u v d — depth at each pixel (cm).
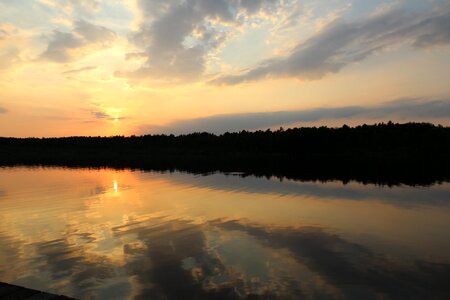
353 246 1285
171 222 1653
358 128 8975
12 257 1180
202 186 2997
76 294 904
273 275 1015
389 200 2280
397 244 1312
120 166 5841
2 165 6228
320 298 877
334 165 5581
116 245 1301
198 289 925
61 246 1294
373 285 953
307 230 1509
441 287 940
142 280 982
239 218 1736
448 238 1390
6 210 1980
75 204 2148
